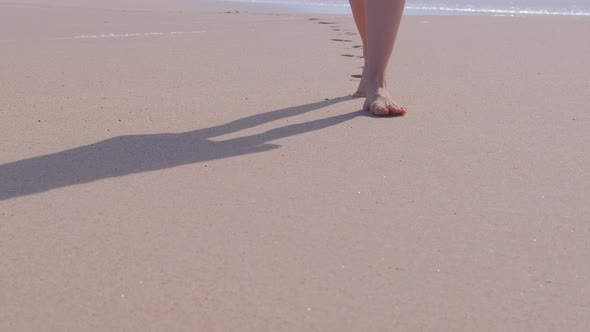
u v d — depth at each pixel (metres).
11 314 1.18
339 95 2.84
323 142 2.17
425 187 1.78
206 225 1.53
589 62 3.59
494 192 1.75
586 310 1.21
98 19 5.34
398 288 1.27
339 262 1.37
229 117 2.47
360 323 1.16
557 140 2.19
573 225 1.55
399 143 2.16
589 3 6.97
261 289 1.26
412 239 1.47
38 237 1.47
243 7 6.68
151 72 3.26
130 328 1.14
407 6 6.93
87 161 1.97
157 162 1.97
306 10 6.49
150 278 1.30
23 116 2.46
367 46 2.62
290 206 1.65
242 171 1.89
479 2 7.14
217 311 1.19
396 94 2.85
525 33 4.69
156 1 6.96
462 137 2.22
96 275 1.31
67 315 1.18
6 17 5.35
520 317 1.18
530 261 1.38
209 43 4.19
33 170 1.89
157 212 1.61
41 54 3.74
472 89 2.94
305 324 1.15
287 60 3.63
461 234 1.50
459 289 1.27
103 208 1.63
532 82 3.08
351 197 1.71
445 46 4.13
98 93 2.83
